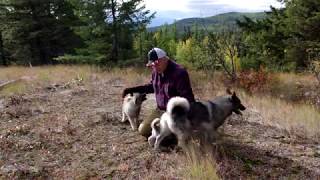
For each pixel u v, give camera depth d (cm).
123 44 1266
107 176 288
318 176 285
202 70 1006
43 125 405
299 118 452
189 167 283
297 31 1147
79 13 1193
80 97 556
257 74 791
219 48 884
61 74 862
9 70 1110
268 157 319
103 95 571
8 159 320
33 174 292
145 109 461
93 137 365
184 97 305
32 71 1018
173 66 310
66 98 549
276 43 1235
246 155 320
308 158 321
